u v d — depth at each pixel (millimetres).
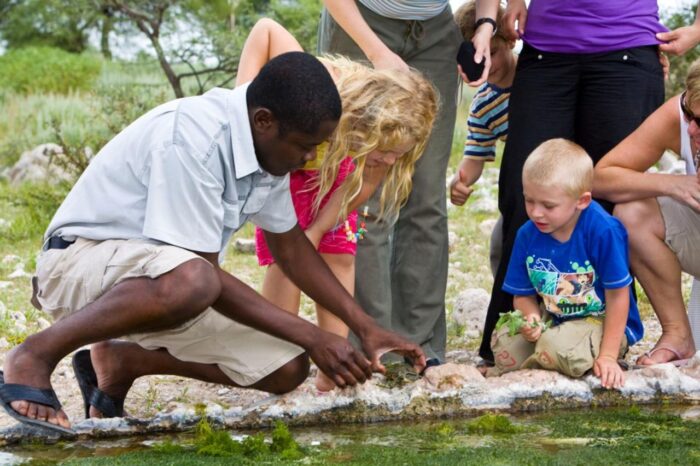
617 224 4055
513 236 4492
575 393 3846
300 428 3602
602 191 4410
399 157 3936
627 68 4480
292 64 3225
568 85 4559
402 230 4660
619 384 3871
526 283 4203
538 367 4059
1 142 12633
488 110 5000
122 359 3639
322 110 3207
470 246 7785
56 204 9297
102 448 3336
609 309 4023
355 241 4137
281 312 3445
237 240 7770
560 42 4527
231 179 3354
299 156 3322
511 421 3668
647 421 3631
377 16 4500
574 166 3918
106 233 3406
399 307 4695
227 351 3551
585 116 4570
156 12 13820
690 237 4355
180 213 3275
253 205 3510
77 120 12883
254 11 15508
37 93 16422
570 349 3924
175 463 3076
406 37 4523
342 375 3459
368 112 3695
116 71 17531
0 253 7863
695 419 3664
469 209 9227
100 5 14266
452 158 11602
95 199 3438
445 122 4629
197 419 3537
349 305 3721
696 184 4180
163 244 3293
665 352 4340
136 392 4129
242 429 3572
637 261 4434
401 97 3742
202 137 3285
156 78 15812
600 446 3303
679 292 4453
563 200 3912
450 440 3410
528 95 4598
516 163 4543
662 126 4266
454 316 5598
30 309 5805
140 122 3434
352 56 4559
